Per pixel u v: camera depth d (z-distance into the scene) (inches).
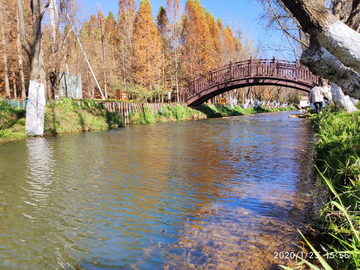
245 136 421.4
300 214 115.7
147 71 1266.0
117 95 877.2
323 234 96.9
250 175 186.7
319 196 135.7
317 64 146.5
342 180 128.0
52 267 83.4
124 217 120.1
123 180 180.1
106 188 162.9
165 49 1480.1
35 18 441.7
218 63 1598.2
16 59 1020.5
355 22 321.4
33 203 138.9
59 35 720.3
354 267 68.2
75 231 107.3
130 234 103.6
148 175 192.7
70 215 123.1
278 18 432.8
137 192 154.9
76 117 577.3
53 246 96.1
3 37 833.5
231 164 223.9
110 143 364.8
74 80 846.5
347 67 138.5
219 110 1376.7
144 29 1320.1
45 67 699.4
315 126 474.0
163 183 172.1
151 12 1525.6
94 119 620.4
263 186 159.9
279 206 126.8
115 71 1318.9
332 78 147.3
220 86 1097.4
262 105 2171.5
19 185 169.9
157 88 1284.4
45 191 158.2
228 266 79.0
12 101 498.3
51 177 189.0
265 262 80.4
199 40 1582.2
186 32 1551.4
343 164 134.2
